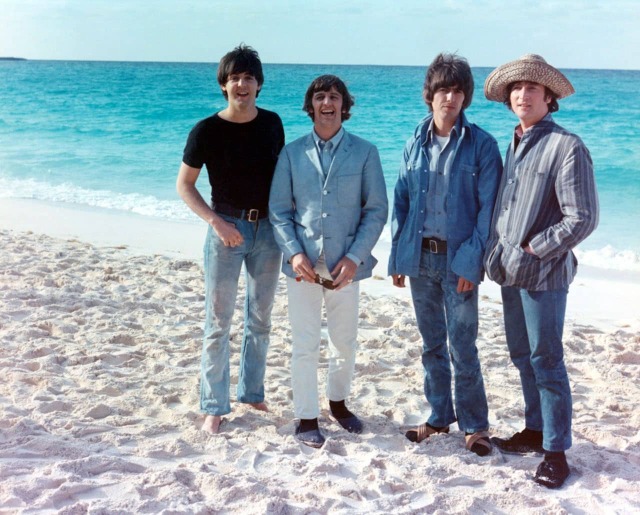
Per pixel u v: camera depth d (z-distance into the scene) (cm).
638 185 1564
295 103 3688
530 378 384
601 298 798
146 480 337
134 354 527
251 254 411
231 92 382
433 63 372
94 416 419
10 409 412
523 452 391
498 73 355
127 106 3325
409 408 453
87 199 1373
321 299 400
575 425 424
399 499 331
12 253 816
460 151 370
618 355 560
